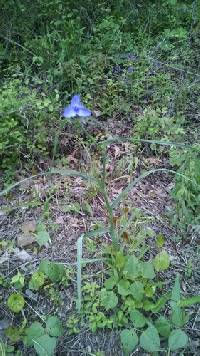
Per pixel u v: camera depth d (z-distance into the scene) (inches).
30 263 20.3
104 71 30.4
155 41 33.1
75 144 25.4
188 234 21.6
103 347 18.0
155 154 25.6
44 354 17.1
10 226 21.9
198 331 18.4
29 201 22.8
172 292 17.9
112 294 18.3
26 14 32.3
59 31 31.2
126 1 34.9
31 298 19.1
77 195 23.1
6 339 18.1
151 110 26.3
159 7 34.9
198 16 35.0
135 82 29.0
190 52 31.9
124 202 22.9
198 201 22.0
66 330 18.3
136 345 17.8
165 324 17.8
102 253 20.0
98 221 22.0
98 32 32.4
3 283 19.5
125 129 26.8
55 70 28.2
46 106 25.0
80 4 33.8
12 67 28.6
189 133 26.7
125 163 24.6
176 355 17.6
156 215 22.4
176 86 29.4
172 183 24.2
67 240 21.2
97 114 27.2
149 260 20.3
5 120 24.0
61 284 19.3
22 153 24.6
